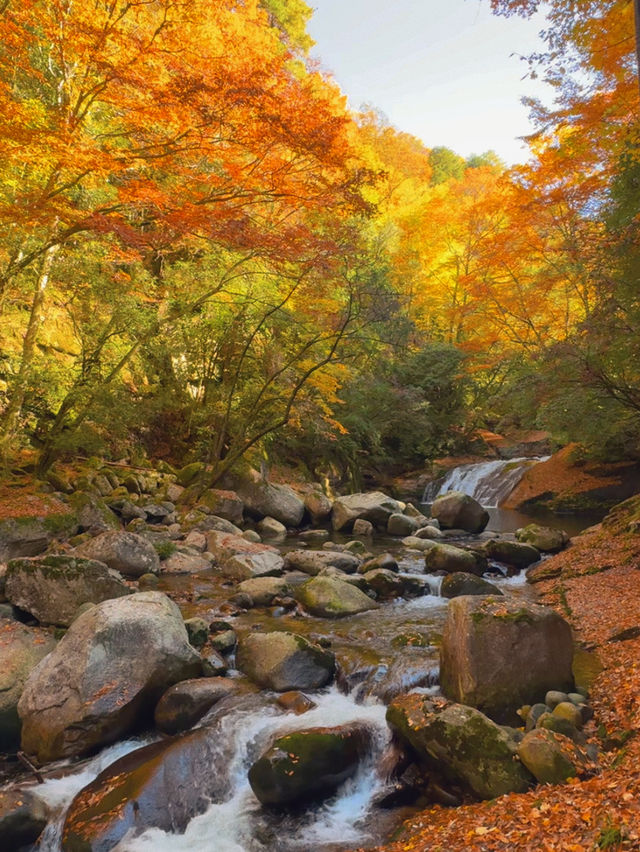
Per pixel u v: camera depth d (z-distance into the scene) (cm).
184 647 661
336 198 993
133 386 1864
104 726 579
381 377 2645
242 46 973
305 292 1568
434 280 3136
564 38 847
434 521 1719
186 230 939
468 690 559
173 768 518
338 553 1206
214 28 977
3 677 634
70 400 1391
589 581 991
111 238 1134
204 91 834
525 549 1241
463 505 1702
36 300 1312
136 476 1670
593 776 436
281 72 891
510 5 794
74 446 1395
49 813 498
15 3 902
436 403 2919
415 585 1009
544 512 2214
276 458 2280
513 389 1259
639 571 980
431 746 496
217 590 1002
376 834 470
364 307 1645
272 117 845
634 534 1185
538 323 1986
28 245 1227
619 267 1058
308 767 504
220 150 940
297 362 1839
